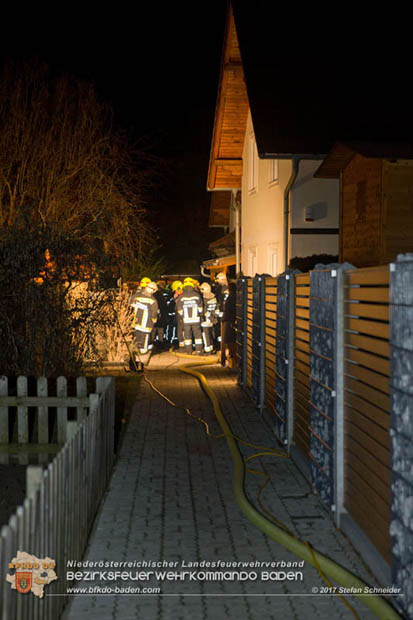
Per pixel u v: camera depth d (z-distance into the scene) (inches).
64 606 157.6
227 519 219.0
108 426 260.5
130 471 275.9
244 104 794.2
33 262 373.4
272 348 366.9
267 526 204.1
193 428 359.6
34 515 125.5
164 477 267.6
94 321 405.4
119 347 592.7
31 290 372.5
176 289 780.6
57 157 869.8
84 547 191.0
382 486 169.9
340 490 210.2
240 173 869.8
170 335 780.6
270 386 373.1
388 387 161.6
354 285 195.8
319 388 235.8
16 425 323.0
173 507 230.7
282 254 651.5
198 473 273.7
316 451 241.6
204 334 709.3
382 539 170.6
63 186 871.1
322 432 231.1
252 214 787.4
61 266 379.6
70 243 382.9
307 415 270.2
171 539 200.8
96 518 218.8
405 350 142.3
